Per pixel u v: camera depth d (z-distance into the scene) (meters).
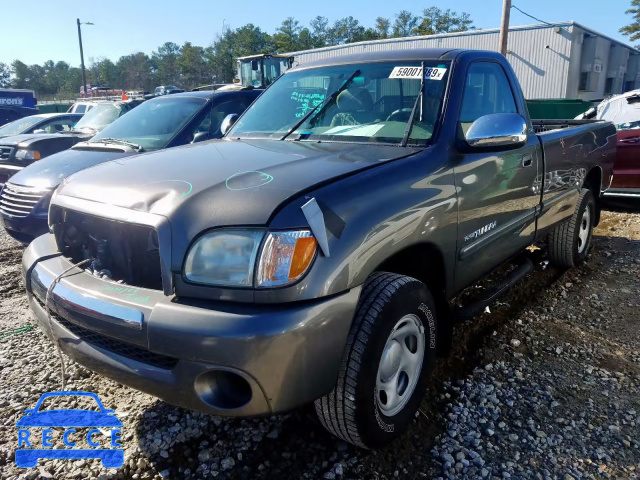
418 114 2.89
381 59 3.33
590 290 4.42
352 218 2.09
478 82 3.28
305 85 3.52
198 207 2.04
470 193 2.82
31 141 7.39
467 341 3.54
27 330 3.78
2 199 5.43
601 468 2.33
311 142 2.98
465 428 2.62
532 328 3.73
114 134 6.14
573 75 25.59
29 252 2.69
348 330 2.05
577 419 2.68
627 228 6.45
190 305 1.94
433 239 2.54
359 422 2.19
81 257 2.57
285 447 2.50
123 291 2.12
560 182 4.10
